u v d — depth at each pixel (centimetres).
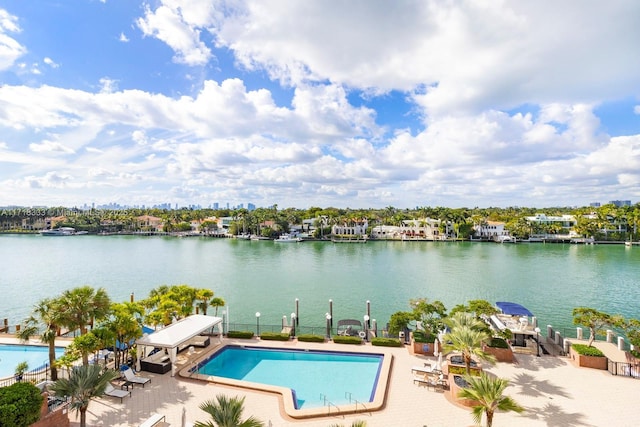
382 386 2020
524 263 8875
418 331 2839
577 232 14600
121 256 10394
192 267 8381
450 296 5556
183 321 2614
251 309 4844
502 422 1642
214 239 17062
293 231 17738
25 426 1355
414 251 11844
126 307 2497
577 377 2142
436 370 2114
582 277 6956
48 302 2228
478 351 1931
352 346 2769
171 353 2220
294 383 2239
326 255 10825
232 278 7012
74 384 1482
